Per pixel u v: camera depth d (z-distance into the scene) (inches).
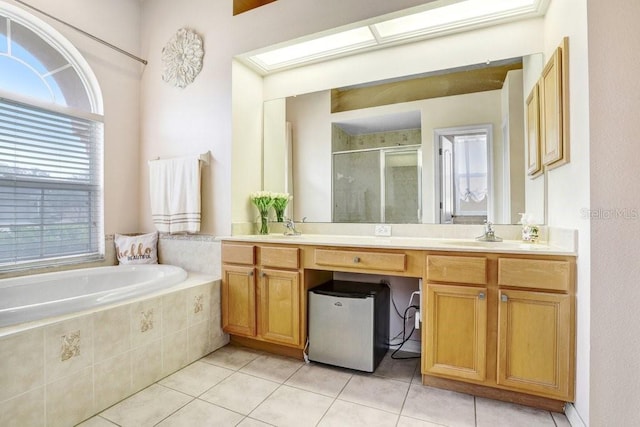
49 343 58.2
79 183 103.3
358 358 81.7
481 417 63.4
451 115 92.4
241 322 94.6
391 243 80.3
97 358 65.6
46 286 88.0
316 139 109.2
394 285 97.2
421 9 81.4
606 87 54.0
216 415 64.5
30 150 91.7
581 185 58.3
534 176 82.5
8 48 88.8
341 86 105.8
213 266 103.6
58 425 59.0
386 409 66.4
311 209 109.6
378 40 96.3
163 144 115.7
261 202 107.4
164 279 87.0
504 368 65.6
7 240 86.8
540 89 78.2
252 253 92.5
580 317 58.7
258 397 70.9
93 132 107.0
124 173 115.3
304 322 87.1
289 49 102.7
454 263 69.4
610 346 53.7
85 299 66.9
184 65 111.6
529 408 66.2
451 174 92.2
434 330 71.4
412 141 96.7
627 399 53.2
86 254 104.7
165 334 80.2
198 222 104.3
